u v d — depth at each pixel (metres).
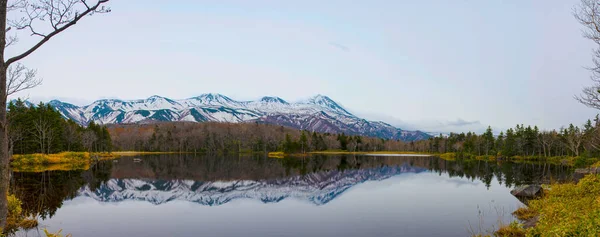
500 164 74.00
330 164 74.50
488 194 28.72
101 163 66.56
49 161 59.50
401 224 18.27
